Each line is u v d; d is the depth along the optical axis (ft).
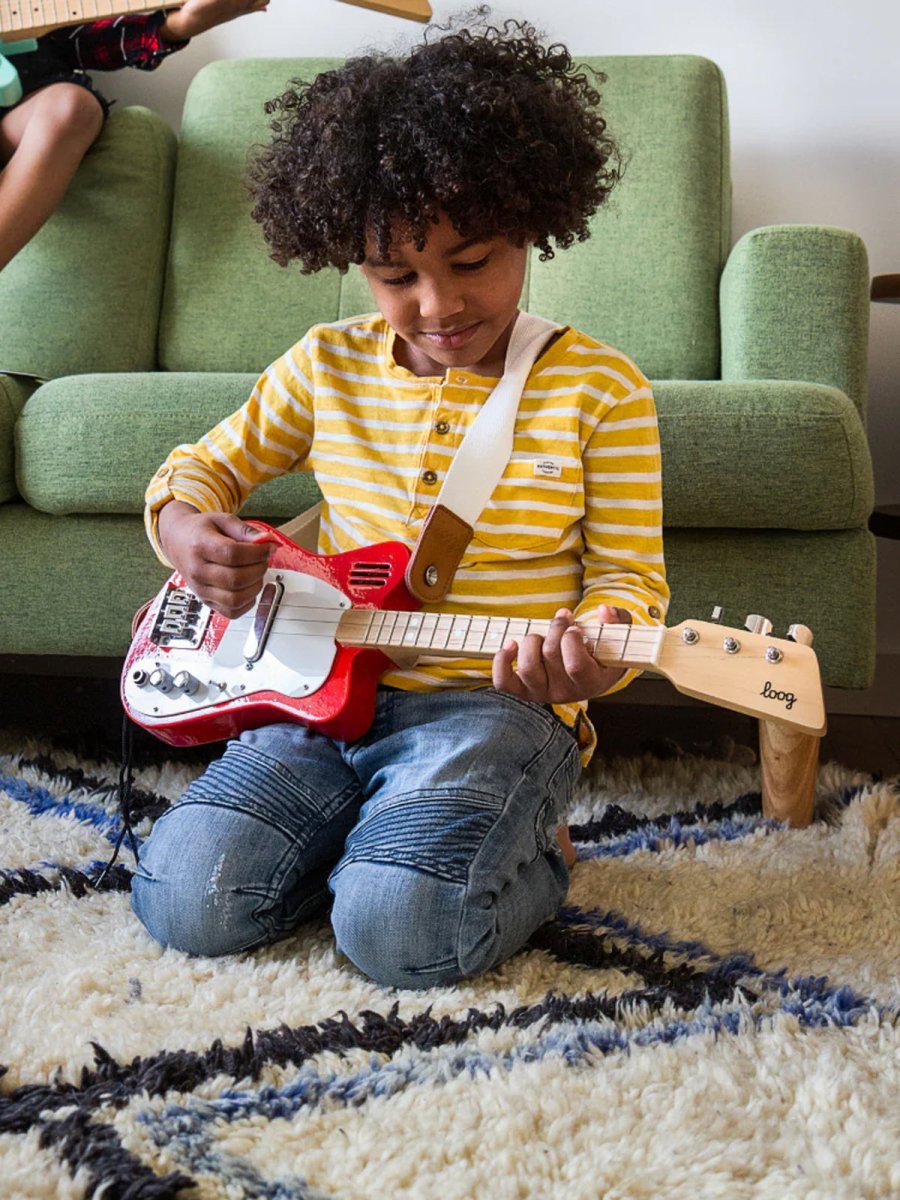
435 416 3.31
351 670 3.10
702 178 5.75
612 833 3.94
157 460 4.38
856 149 6.36
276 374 3.61
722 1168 2.08
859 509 4.15
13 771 4.54
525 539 3.24
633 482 3.30
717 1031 2.55
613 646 2.81
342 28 6.60
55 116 5.58
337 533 3.42
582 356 3.37
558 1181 2.06
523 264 3.20
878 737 5.48
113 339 5.86
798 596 4.22
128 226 5.92
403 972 2.77
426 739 3.08
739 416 4.11
